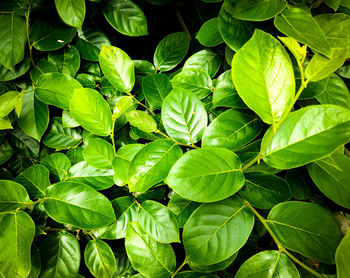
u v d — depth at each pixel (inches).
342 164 10.1
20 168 14.0
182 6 16.9
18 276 8.9
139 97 12.8
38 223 11.0
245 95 8.7
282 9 9.6
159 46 13.4
